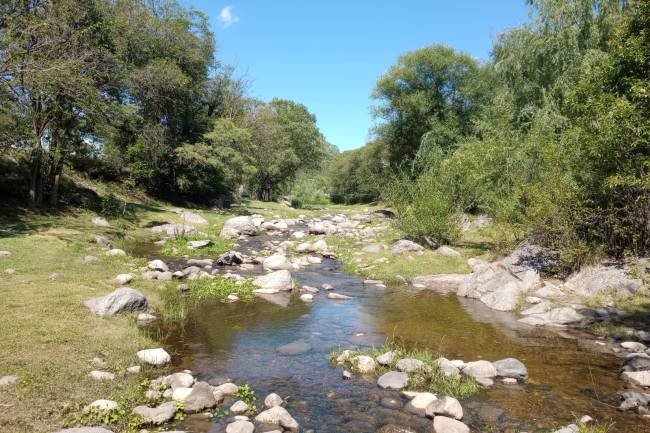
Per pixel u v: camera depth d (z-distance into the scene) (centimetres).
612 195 1277
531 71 2428
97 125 2223
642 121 1166
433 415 595
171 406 573
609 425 576
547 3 2311
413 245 1919
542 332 1009
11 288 1001
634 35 1338
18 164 2281
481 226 2181
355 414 604
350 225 3141
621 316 1067
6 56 1595
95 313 905
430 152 3356
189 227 2483
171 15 3603
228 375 727
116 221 2342
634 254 1290
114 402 566
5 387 562
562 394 679
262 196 6209
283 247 2244
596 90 1394
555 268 1431
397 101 3922
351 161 7119
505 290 1277
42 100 1909
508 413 614
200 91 3778
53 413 526
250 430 533
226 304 1190
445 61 3734
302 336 955
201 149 3497
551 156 1448
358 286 1498
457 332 1004
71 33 1939
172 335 902
